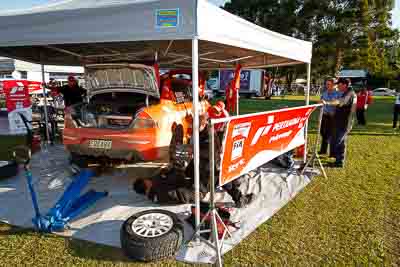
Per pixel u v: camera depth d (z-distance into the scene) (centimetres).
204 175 370
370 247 294
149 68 436
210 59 714
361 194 432
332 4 3347
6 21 336
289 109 387
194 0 255
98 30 294
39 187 443
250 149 336
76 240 300
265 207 384
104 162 496
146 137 416
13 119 892
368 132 1002
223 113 389
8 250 282
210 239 295
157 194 384
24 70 1159
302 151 614
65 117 461
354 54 3303
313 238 310
